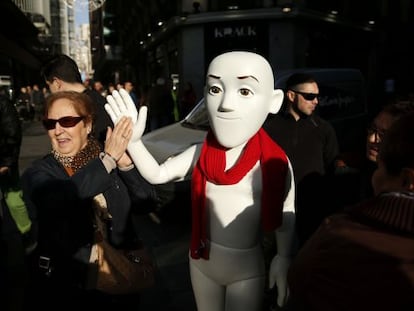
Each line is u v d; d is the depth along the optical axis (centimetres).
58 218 193
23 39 2841
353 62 2067
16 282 354
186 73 1722
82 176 188
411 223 102
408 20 2209
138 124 193
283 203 198
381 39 2195
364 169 299
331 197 331
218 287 207
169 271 381
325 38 1819
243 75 179
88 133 217
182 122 570
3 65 2456
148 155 200
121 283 201
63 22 7944
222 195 191
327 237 114
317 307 112
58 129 202
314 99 300
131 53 3375
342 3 1909
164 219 507
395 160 112
